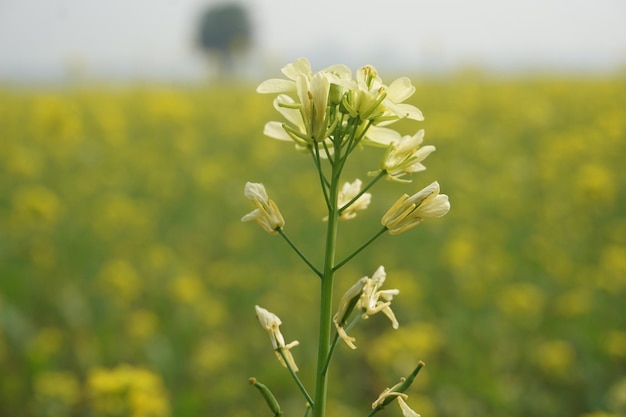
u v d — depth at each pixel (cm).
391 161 43
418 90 319
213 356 85
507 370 89
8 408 75
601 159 194
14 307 94
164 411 70
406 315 101
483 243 135
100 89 360
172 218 152
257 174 186
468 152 206
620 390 78
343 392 82
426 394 82
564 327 97
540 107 264
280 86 42
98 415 70
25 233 128
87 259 121
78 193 164
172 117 241
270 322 42
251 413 78
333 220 42
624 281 112
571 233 140
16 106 284
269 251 130
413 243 131
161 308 104
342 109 42
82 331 96
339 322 41
